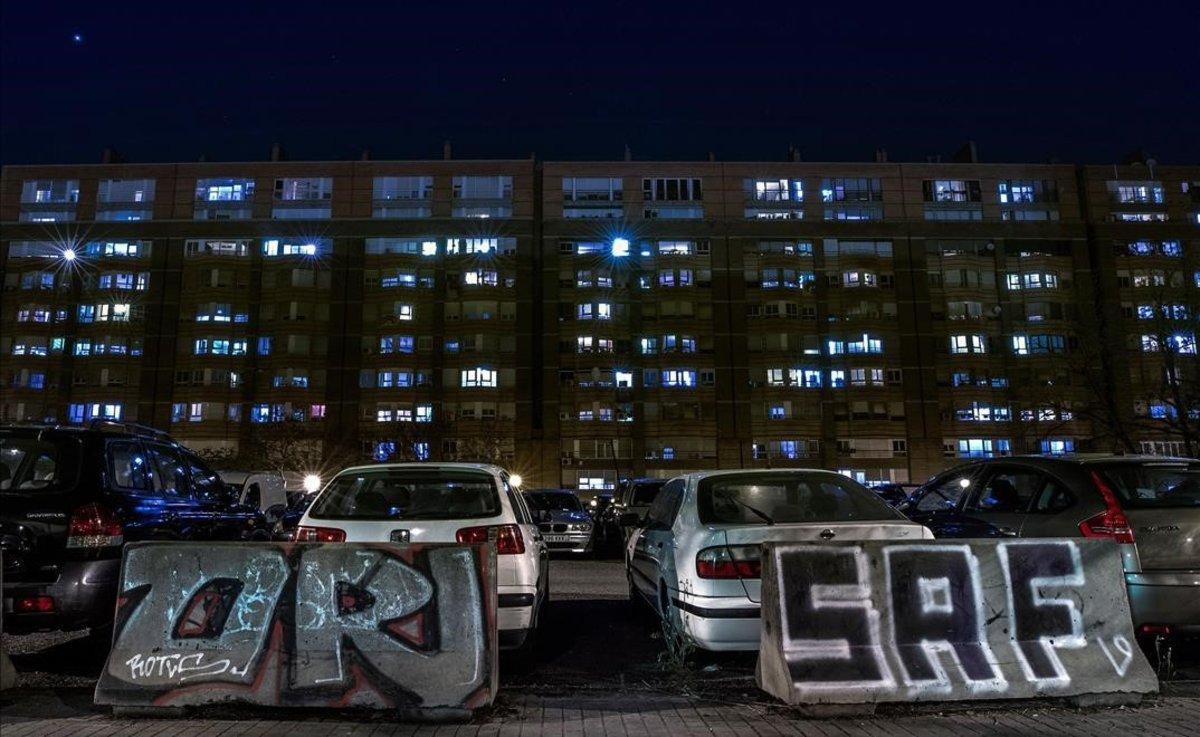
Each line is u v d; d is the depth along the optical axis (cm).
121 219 6047
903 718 462
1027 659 488
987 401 5847
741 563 571
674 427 5800
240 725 445
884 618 491
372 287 5975
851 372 5891
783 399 5838
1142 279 6009
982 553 507
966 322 5956
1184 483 633
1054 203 6300
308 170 6162
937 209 6269
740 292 6009
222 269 5900
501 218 6078
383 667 463
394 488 650
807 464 5747
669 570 643
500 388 5831
